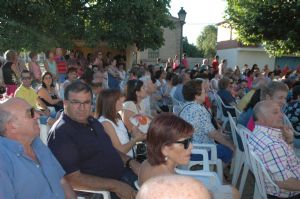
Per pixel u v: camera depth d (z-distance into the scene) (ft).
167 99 32.30
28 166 8.42
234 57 105.60
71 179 10.59
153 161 8.56
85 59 54.60
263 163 11.29
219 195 10.02
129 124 15.46
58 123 11.07
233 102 24.79
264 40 43.39
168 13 60.18
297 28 38.42
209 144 15.05
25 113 8.72
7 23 47.96
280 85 15.84
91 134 11.25
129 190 10.74
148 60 97.45
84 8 56.24
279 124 11.57
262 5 40.29
